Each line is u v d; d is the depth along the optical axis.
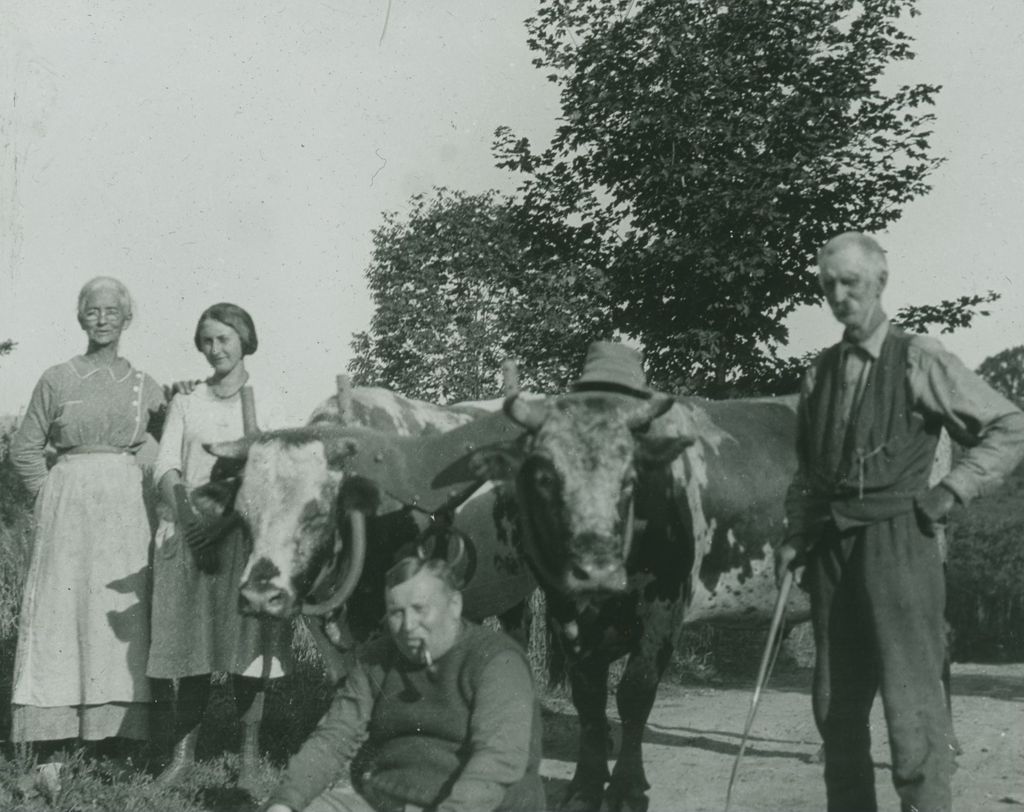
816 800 6.21
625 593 5.94
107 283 6.57
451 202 23.94
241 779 6.20
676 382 19.36
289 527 5.16
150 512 6.83
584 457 4.90
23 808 5.61
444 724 4.11
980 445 4.25
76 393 6.45
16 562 10.23
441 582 4.10
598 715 6.07
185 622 6.32
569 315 19.67
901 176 19.00
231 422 6.54
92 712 6.28
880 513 4.30
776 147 19.00
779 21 18.84
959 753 7.12
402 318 24.34
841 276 4.39
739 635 13.32
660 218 19.56
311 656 9.14
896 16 19.06
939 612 4.30
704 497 6.79
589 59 18.86
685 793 6.41
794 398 7.90
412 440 5.66
